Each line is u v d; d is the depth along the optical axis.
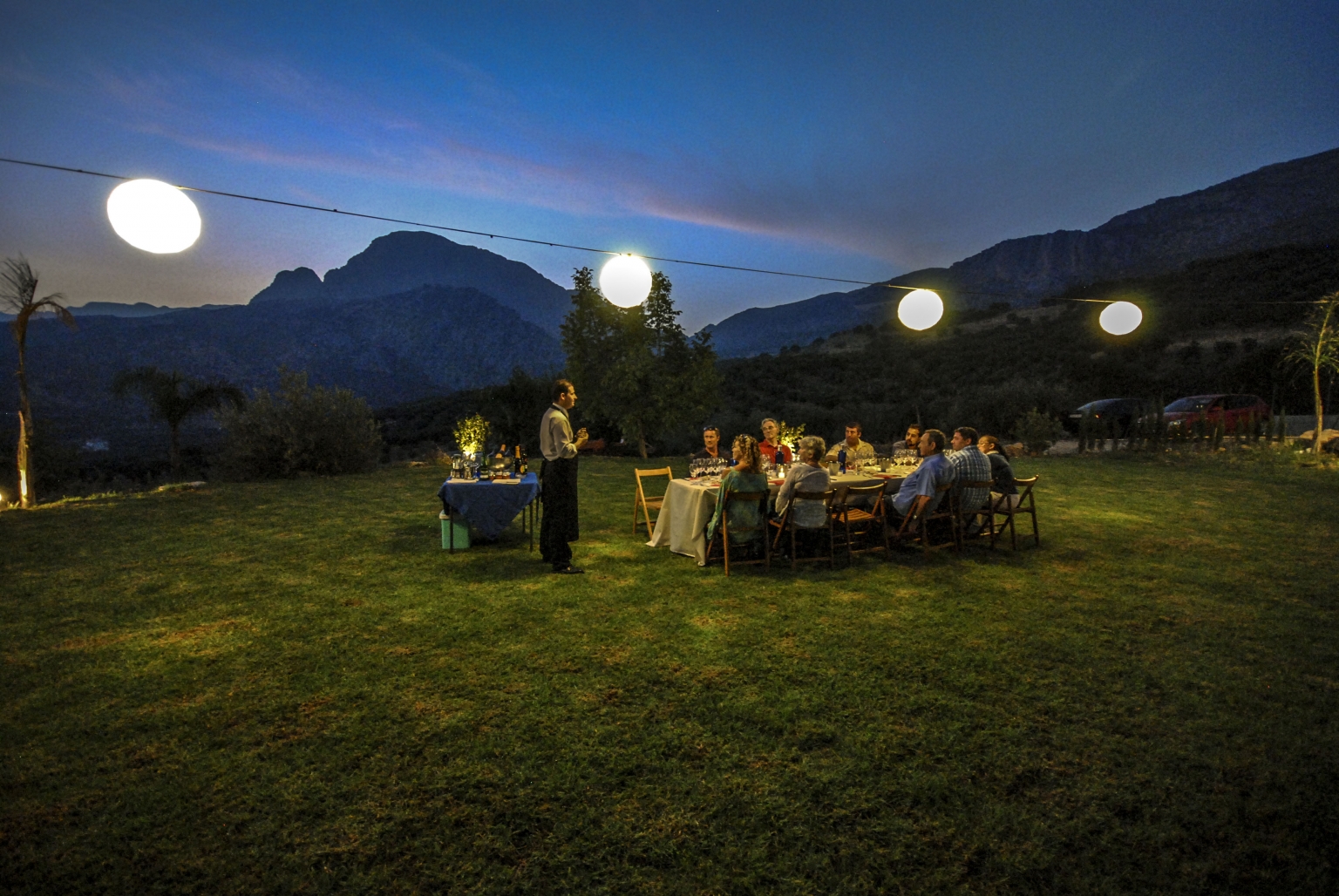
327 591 5.43
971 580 5.78
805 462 6.00
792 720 3.37
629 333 15.41
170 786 2.80
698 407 15.62
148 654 4.15
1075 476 11.92
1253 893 2.29
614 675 3.86
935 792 2.79
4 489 16.28
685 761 3.00
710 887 2.28
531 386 18.86
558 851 2.45
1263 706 3.54
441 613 4.92
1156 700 3.61
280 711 3.43
